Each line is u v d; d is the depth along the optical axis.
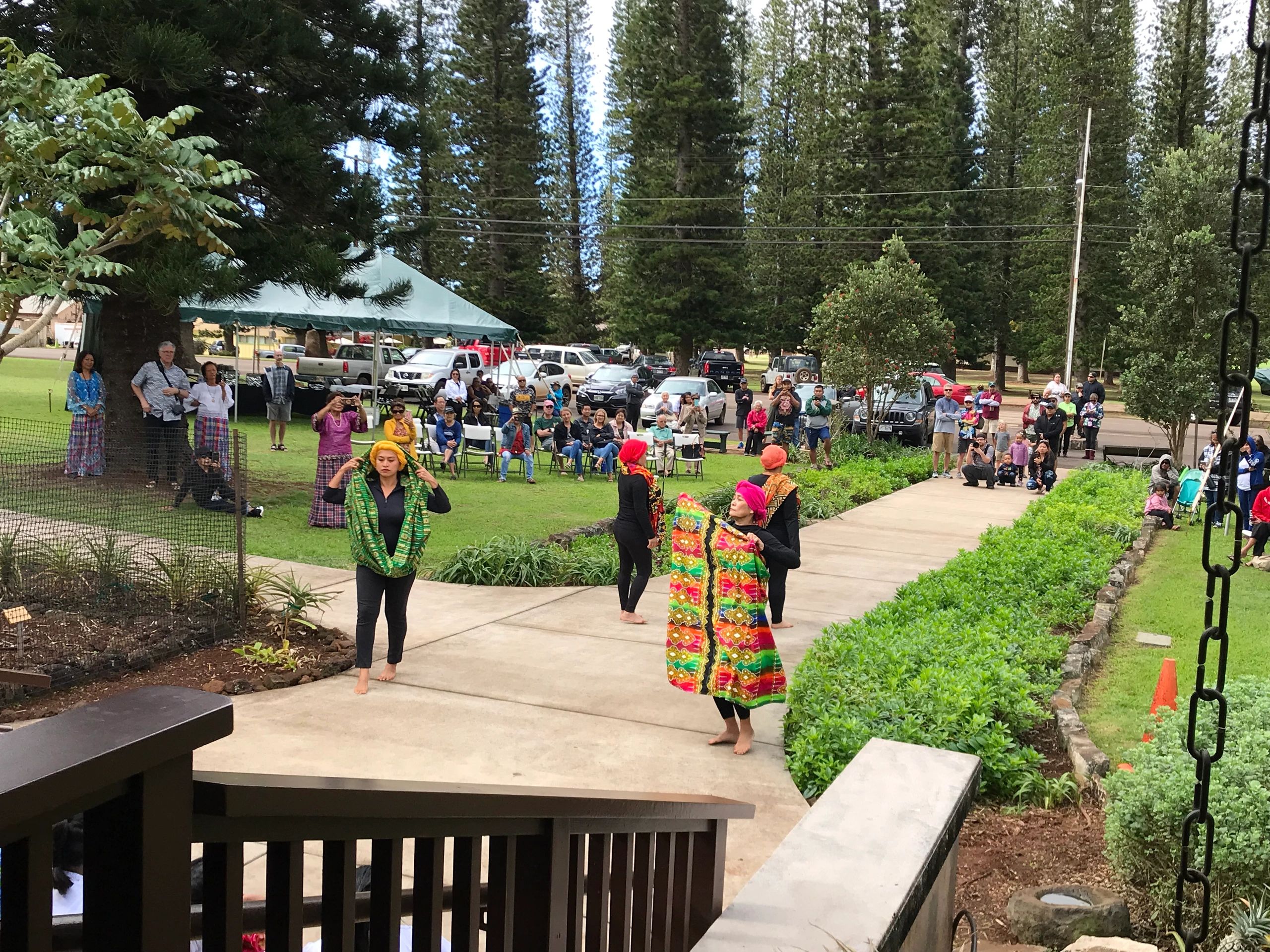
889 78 51.16
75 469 8.62
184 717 1.08
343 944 1.47
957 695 6.19
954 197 53.50
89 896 1.09
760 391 54.78
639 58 49.56
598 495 18.47
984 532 15.52
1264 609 11.06
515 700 7.06
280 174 14.38
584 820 2.16
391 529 7.01
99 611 7.99
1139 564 13.84
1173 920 3.96
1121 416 47.16
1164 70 46.66
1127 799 4.31
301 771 5.65
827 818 3.49
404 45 16.62
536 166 54.16
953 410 23.19
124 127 8.15
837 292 25.44
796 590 11.30
